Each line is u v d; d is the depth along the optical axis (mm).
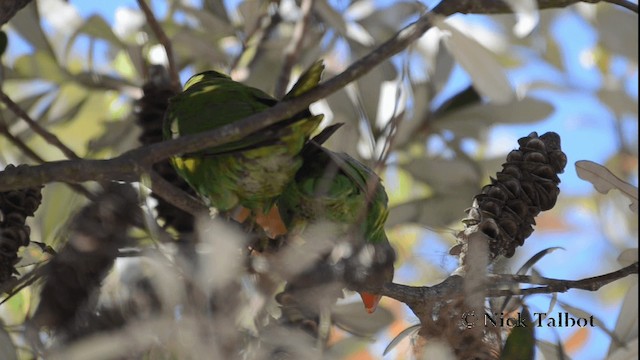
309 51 10148
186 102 7523
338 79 5527
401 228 11195
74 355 5840
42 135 7570
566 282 6230
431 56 9391
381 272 6520
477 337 6266
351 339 7895
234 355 5902
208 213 6816
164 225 7746
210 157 7051
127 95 9938
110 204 6656
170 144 5590
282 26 10305
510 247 6742
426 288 6406
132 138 9648
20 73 9625
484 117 9328
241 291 6141
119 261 6488
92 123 10695
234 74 10141
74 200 8422
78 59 10562
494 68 5934
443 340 6285
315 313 6820
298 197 7102
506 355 5984
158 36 8344
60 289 6410
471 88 9328
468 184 9383
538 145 6945
